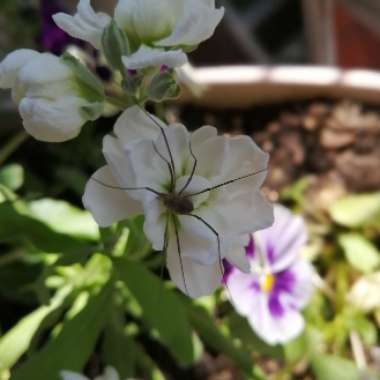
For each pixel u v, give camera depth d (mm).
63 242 148
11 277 174
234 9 292
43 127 107
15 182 165
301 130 224
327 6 233
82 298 159
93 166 206
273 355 176
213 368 189
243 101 224
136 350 171
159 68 115
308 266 181
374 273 200
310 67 219
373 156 221
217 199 108
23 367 130
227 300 187
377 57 253
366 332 194
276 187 219
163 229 105
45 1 188
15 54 109
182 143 104
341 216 203
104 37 108
